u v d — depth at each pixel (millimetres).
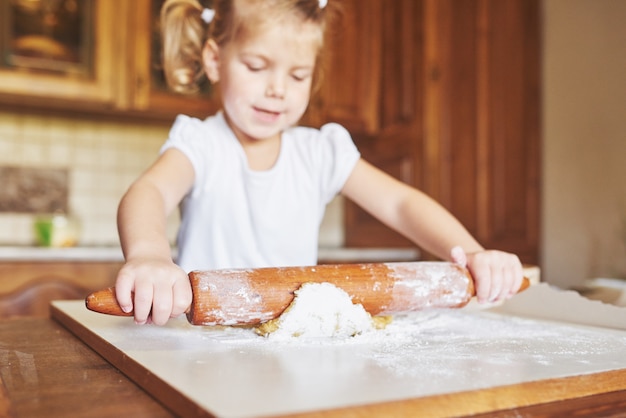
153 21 2150
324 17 915
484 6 2195
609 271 2068
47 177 2289
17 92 1978
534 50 2074
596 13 2156
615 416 383
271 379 386
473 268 678
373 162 2559
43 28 2018
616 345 551
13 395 390
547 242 2174
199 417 323
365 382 382
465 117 2242
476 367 439
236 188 963
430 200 909
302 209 1012
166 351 487
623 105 2074
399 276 620
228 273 556
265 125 859
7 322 774
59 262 1878
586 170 2158
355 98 2482
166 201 787
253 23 810
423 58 2295
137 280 507
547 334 617
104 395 395
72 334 668
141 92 2127
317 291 566
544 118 2176
